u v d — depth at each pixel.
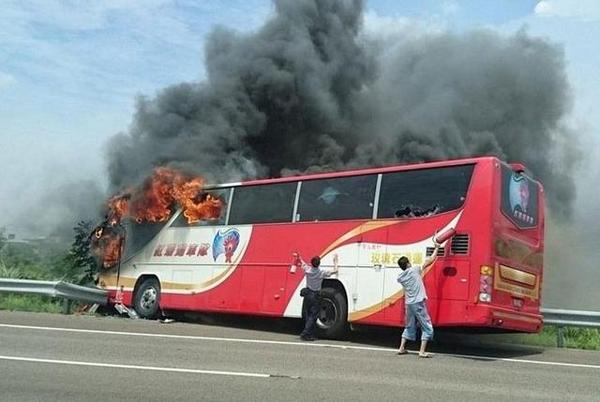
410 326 11.86
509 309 12.32
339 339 13.84
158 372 9.02
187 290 16.42
